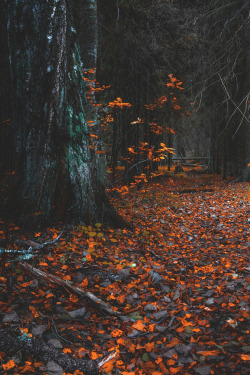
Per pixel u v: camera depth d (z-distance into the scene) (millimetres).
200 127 22578
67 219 4898
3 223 4191
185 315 3121
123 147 15156
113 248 4730
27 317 2631
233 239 6285
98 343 2582
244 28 13102
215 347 2609
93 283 3502
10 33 4707
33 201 4641
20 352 2229
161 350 2551
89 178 5168
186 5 14453
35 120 4730
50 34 4637
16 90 4770
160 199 10648
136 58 13820
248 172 16281
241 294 3584
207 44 14625
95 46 7223
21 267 3324
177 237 6359
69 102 4980
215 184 16781
